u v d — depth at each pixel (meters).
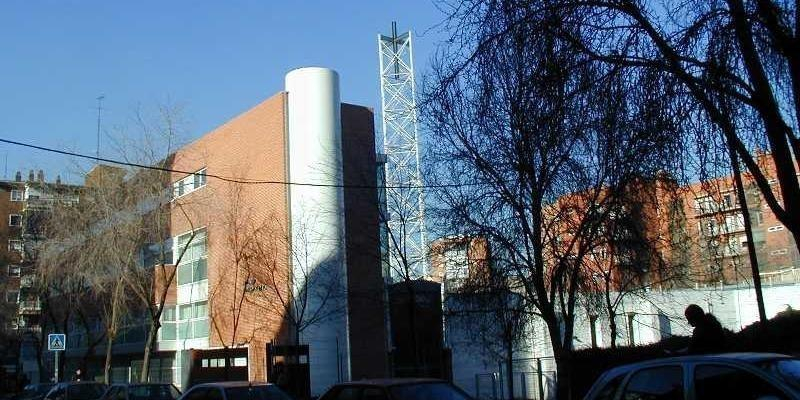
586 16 8.84
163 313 36.53
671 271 20.36
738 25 8.02
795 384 6.27
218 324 33.28
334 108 31.00
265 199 31.86
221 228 33.53
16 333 46.41
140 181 27.94
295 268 29.31
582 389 18.84
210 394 14.03
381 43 36.28
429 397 11.07
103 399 21.45
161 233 28.67
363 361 29.33
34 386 33.25
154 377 38.19
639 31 8.71
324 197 29.84
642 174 9.86
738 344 16.56
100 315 34.00
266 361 29.34
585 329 28.52
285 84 32.03
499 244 16.59
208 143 35.72
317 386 28.53
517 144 13.70
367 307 29.83
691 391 6.85
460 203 17.34
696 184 9.23
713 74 8.07
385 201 26.09
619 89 8.60
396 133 30.22
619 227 15.08
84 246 27.62
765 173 9.18
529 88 9.01
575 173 14.27
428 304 25.81
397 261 24.86
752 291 35.25
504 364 27.67
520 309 17.08
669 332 28.25
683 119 8.34
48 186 29.53
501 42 8.94
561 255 15.88
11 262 39.88
